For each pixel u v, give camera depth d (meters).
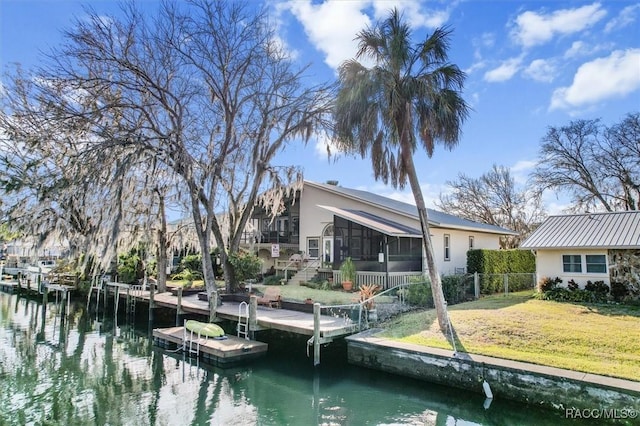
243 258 17.98
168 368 10.78
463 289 16.14
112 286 22.17
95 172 13.52
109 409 7.97
